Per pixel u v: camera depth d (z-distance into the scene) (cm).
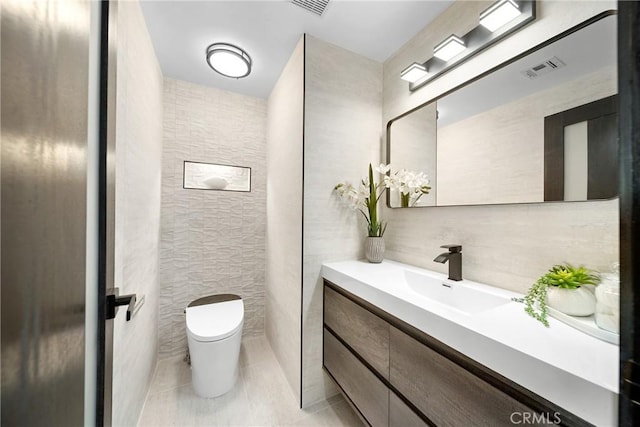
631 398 24
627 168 25
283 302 179
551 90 89
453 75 125
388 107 169
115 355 95
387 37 151
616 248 75
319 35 149
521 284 97
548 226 90
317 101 150
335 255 156
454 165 122
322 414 141
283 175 182
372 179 156
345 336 126
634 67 24
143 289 137
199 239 207
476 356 63
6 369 30
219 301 190
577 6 83
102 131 57
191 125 204
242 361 190
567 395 48
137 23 121
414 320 83
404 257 153
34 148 34
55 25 38
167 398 151
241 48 161
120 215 100
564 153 85
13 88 30
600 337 60
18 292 31
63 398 40
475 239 114
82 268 46
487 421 61
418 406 82
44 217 36
